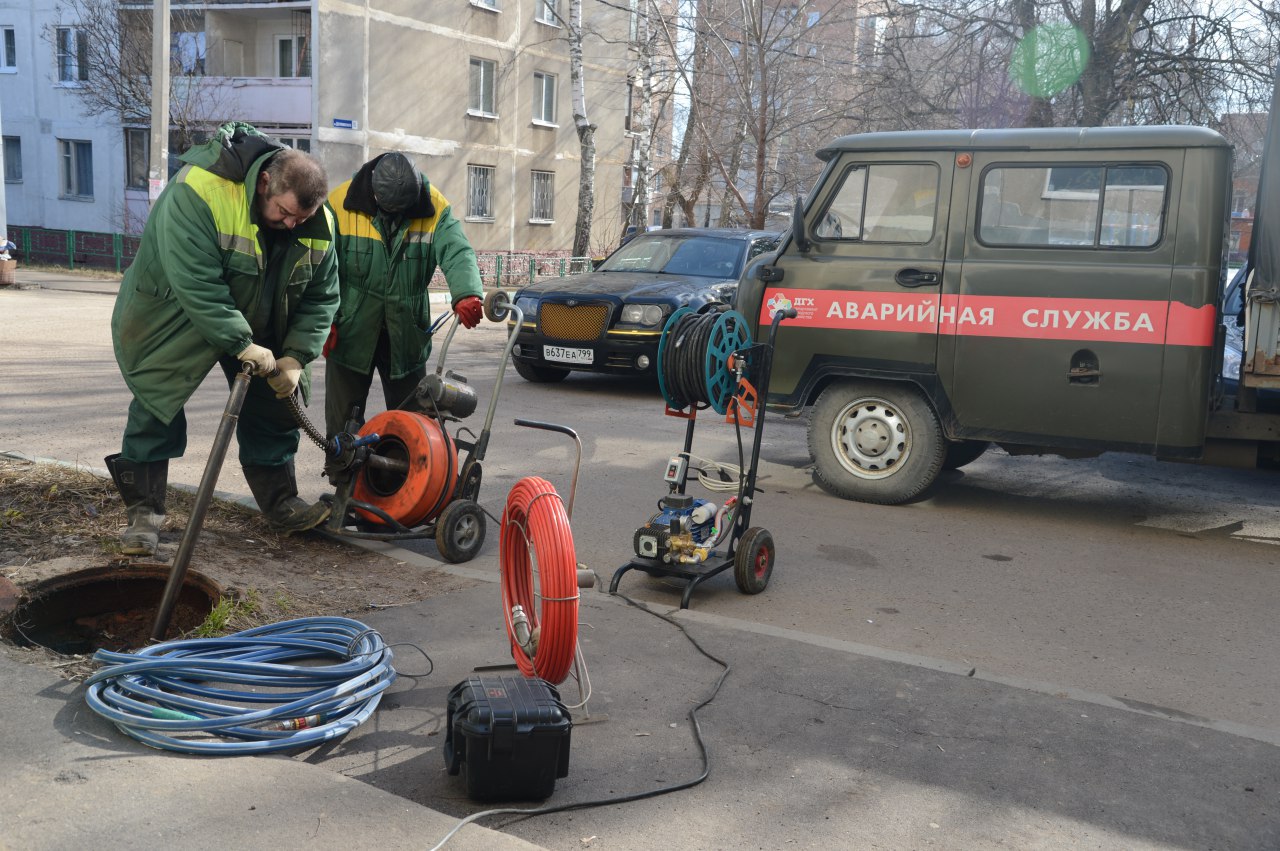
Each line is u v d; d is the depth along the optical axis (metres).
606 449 8.55
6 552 4.54
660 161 38.66
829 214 7.16
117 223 31.86
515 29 32.28
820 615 4.92
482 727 2.93
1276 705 4.07
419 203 5.48
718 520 5.11
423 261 5.60
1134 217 6.32
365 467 5.42
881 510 7.02
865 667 4.18
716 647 4.33
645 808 3.04
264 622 4.21
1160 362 6.25
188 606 4.58
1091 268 6.38
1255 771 3.43
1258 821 3.12
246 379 4.17
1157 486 8.17
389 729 3.46
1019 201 6.59
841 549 6.05
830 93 25.38
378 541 5.60
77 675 3.46
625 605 4.81
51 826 2.55
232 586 4.45
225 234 4.30
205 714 3.27
